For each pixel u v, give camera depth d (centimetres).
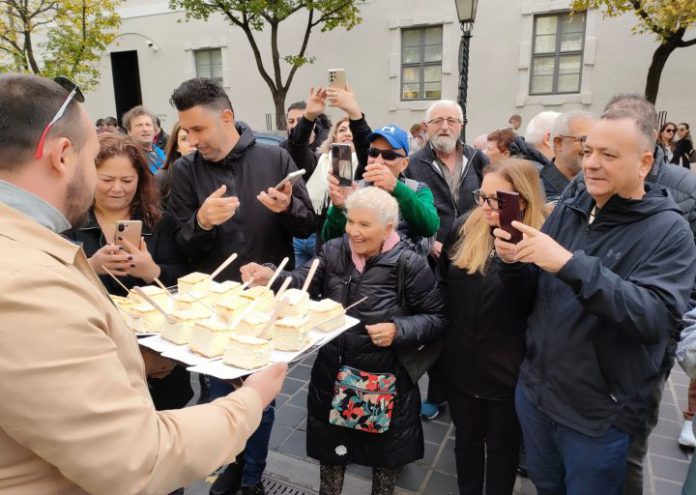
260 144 254
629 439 167
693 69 962
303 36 1324
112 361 89
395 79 1237
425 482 267
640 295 147
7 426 80
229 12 1130
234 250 240
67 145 97
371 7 1227
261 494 247
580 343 166
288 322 161
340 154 258
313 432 224
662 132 889
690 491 169
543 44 1090
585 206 177
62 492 91
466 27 806
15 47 1088
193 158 248
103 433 84
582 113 286
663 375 194
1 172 93
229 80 1438
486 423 219
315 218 258
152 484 90
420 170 370
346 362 213
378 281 213
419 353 217
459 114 363
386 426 210
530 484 262
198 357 154
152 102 1559
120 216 226
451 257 222
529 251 155
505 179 199
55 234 94
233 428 108
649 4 830
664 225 156
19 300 79
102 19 1128
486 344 208
